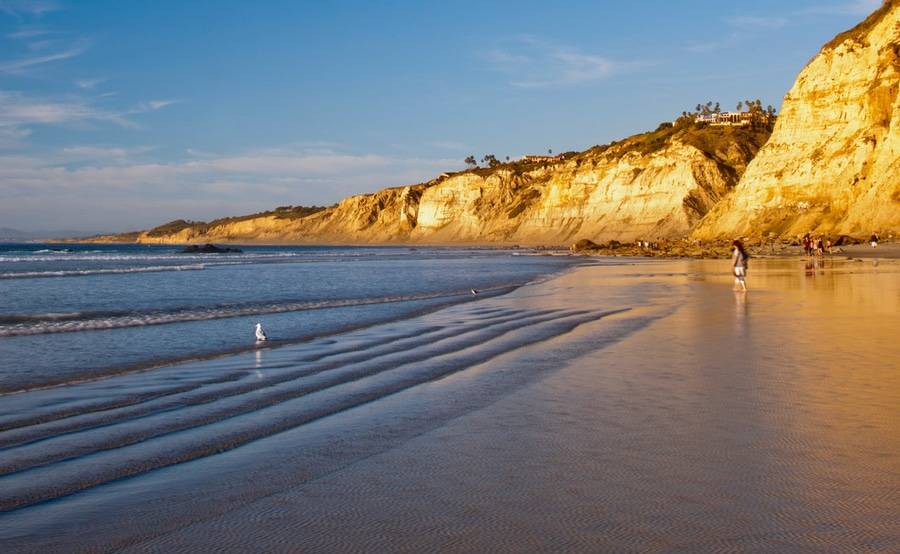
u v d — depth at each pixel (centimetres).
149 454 745
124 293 3375
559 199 19538
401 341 1605
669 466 643
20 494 625
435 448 737
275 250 16638
